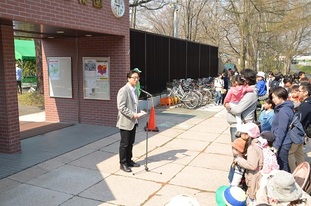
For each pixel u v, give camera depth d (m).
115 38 8.64
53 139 7.63
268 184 2.55
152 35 12.59
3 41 6.05
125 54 8.62
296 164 4.81
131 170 5.50
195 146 7.13
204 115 11.31
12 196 4.45
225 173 5.42
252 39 26.92
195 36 29.02
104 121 9.15
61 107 9.77
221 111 12.30
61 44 9.43
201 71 19.69
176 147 7.04
